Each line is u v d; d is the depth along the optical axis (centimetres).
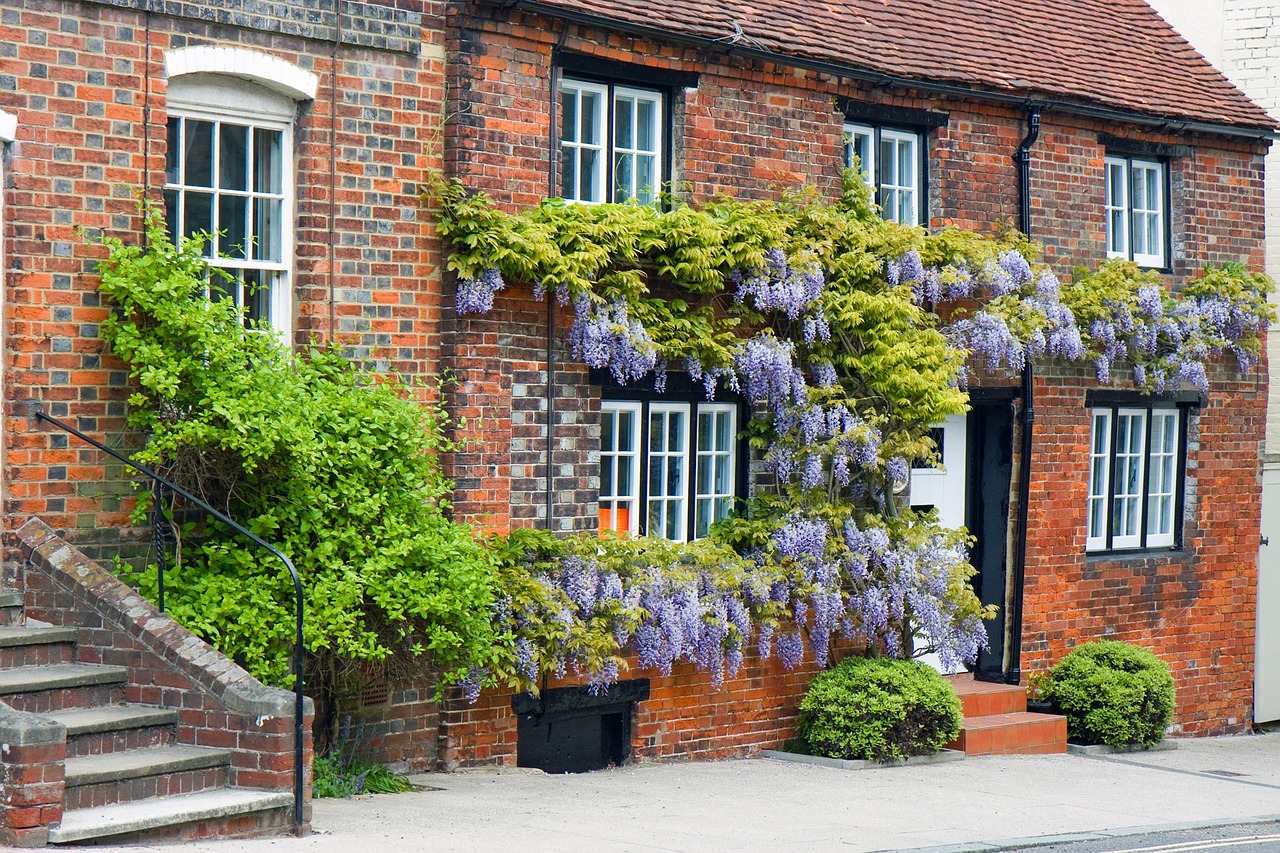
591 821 1081
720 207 1395
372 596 1107
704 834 1057
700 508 1443
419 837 973
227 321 1080
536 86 1297
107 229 1068
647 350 1302
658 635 1323
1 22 1018
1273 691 1941
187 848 885
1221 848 1120
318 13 1174
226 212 1160
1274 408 2083
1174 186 1828
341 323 1195
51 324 1041
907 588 1455
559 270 1248
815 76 1491
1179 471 1844
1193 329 1767
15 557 1032
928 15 1659
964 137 1616
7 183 1024
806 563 1432
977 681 1684
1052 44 1750
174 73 1102
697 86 1406
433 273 1250
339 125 1192
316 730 1162
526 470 1291
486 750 1277
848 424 1438
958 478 1686
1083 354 1648
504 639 1219
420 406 1208
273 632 1041
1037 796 1313
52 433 1042
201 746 981
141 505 1058
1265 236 1964
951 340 1561
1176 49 1916
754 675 1466
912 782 1347
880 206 1524
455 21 1247
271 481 1091
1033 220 1673
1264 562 1933
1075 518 1712
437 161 1248
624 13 1324
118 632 1009
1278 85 2047
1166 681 1661
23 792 845
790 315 1402
